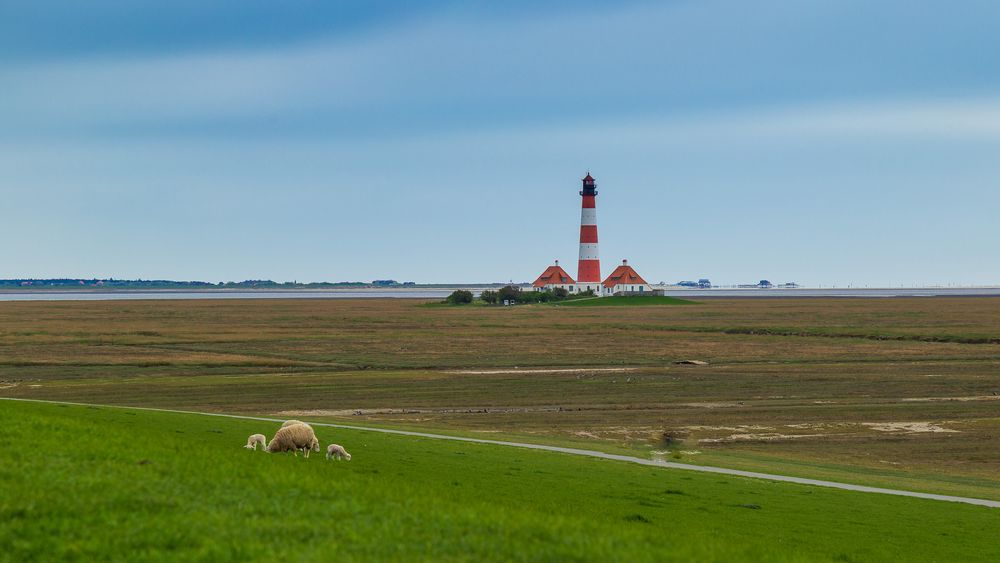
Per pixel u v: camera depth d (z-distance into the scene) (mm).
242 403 107125
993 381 127250
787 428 93750
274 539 30984
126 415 78062
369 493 39250
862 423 96375
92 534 30484
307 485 39562
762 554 37219
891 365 146625
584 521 37656
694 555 32812
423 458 66688
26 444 42844
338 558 29109
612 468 67938
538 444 80938
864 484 66938
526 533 33531
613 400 111312
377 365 147375
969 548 48938
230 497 36000
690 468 71500
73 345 175625
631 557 30953
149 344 179625
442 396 113875
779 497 59781
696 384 124938
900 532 51656
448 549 30797
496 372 137750
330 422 90438
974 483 70562
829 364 148125
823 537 49469
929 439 88625
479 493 51156
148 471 39375
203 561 28594
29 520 31453
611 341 189125
